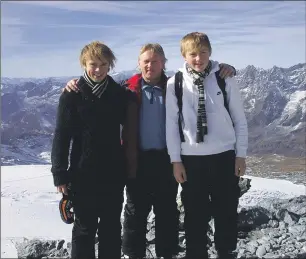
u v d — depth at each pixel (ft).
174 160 7.46
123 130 7.77
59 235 14.34
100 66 7.11
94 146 7.25
